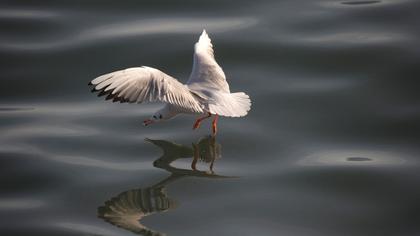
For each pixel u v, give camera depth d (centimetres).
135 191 1338
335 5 2066
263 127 1554
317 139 1512
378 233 1220
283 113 1603
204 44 1456
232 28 1962
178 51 1864
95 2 2123
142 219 1248
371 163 1419
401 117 1571
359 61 1783
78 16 2058
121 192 1338
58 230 1226
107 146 1505
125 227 1222
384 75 1723
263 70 1777
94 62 1845
